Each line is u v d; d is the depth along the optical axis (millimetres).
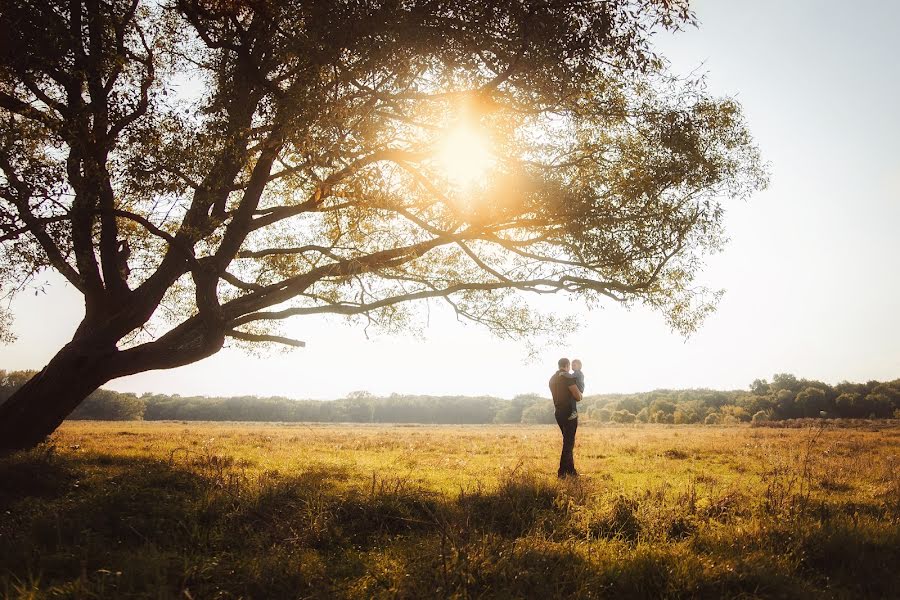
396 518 6074
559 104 10516
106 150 10414
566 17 9070
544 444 19594
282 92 9617
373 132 9680
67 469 8352
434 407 177875
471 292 14398
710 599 4023
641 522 5988
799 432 31234
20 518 5613
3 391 85000
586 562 4582
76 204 10461
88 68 10234
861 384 129250
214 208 12430
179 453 13734
